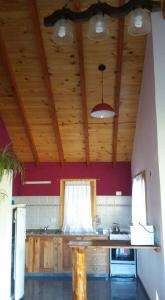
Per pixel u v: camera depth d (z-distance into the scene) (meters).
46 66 5.13
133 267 6.57
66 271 6.70
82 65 5.06
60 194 7.55
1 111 6.18
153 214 4.43
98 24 2.46
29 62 5.18
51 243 6.79
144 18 2.47
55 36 2.62
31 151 7.31
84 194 7.46
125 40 4.80
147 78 4.77
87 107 6.09
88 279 6.44
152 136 4.37
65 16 2.51
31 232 7.11
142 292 5.48
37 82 5.55
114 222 7.38
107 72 5.35
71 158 7.54
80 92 5.74
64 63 5.20
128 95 5.80
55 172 7.61
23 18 4.50
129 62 5.18
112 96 5.85
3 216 4.40
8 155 4.35
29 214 7.54
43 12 4.46
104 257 6.72
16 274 4.92
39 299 5.11
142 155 5.53
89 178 7.55
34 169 7.64
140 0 2.37
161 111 3.96
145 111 5.08
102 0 4.24
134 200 6.47
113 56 5.08
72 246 4.30
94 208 7.44
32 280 6.40
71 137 6.83
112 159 7.46
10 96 5.82
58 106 6.06
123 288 5.75
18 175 7.57
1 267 4.32
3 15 4.46
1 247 4.36
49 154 7.42
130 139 6.89
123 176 7.52
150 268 4.85
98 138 6.84
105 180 7.54
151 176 4.54
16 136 6.84
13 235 4.99
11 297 4.80
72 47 4.91
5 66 5.05
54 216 7.48
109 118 6.21
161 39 4.08
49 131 6.68
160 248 3.92
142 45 4.89
